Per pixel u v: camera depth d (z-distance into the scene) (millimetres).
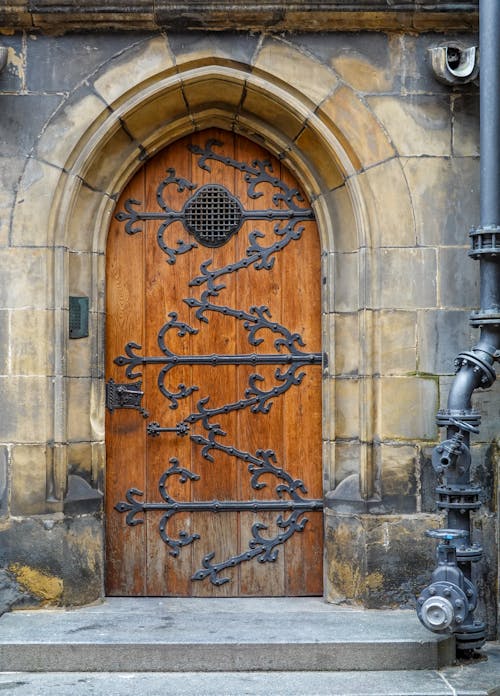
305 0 5742
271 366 6227
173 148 6234
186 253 6230
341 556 5961
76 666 5145
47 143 5840
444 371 5902
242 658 5160
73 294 5980
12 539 5773
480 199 5684
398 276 5906
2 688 4898
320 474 6215
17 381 5805
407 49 5941
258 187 6238
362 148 5906
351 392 6047
